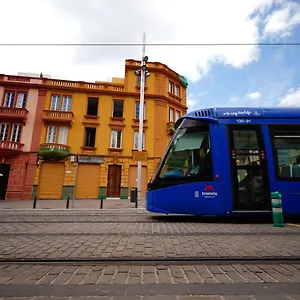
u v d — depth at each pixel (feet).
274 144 20.33
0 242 12.46
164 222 20.24
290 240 13.00
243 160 20.01
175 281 7.41
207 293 6.56
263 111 21.33
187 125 22.15
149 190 21.75
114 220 21.61
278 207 17.90
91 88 74.08
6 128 67.77
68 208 38.37
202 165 20.39
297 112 21.24
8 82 69.67
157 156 72.49
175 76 84.43
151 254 10.23
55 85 72.18
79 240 12.93
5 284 7.16
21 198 63.67
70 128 70.49
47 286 7.01
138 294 6.48
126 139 72.64
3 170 65.77
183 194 20.30
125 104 75.20
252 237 13.76
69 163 67.97
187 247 11.42
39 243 12.22
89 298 6.25
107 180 68.90
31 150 66.74
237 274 8.05
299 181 19.67
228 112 21.31
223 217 23.29
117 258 9.64
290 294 6.53
